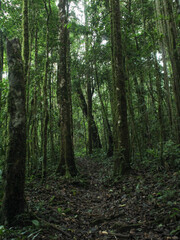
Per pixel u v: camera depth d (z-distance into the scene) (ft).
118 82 25.30
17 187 11.82
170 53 23.26
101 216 14.85
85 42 48.39
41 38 33.06
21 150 11.96
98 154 52.70
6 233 10.35
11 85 12.05
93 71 45.85
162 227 10.87
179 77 22.56
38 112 30.30
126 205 15.67
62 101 29.19
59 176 26.76
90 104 57.52
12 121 11.90
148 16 32.65
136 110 33.27
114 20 25.79
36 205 15.57
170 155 22.29
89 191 22.63
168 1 23.12
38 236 10.78
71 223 13.88
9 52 12.16
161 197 14.19
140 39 32.68
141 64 27.07
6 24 28.55
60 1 30.53
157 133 30.01
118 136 24.73
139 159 27.78
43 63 32.53
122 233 11.68
